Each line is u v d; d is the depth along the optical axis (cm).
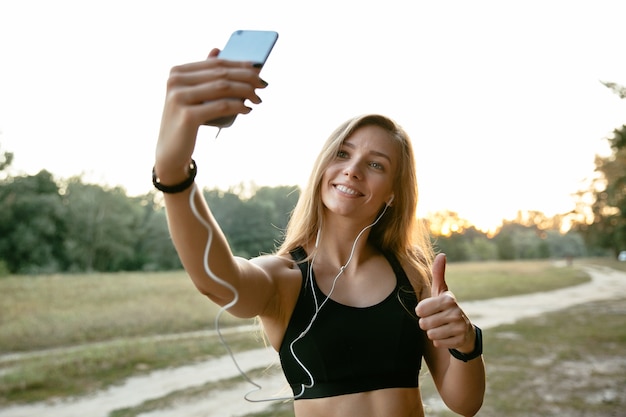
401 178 173
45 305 2061
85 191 5719
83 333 1509
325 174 164
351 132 165
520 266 6375
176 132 101
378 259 170
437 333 134
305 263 162
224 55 108
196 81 100
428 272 178
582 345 1277
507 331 1522
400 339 156
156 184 110
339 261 165
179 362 1139
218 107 98
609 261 8131
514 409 753
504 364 1059
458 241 8238
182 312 1898
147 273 4791
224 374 1031
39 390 934
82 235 5572
